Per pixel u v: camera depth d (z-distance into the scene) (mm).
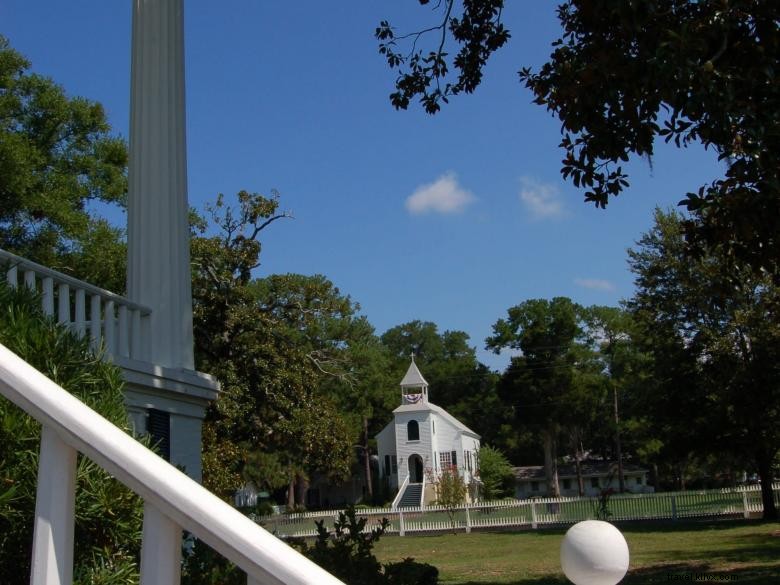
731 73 9367
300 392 26797
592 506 37531
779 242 10602
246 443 29469
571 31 11945
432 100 14695
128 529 2707
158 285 10617
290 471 60062
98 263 24859
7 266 7074
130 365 9297
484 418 92812
